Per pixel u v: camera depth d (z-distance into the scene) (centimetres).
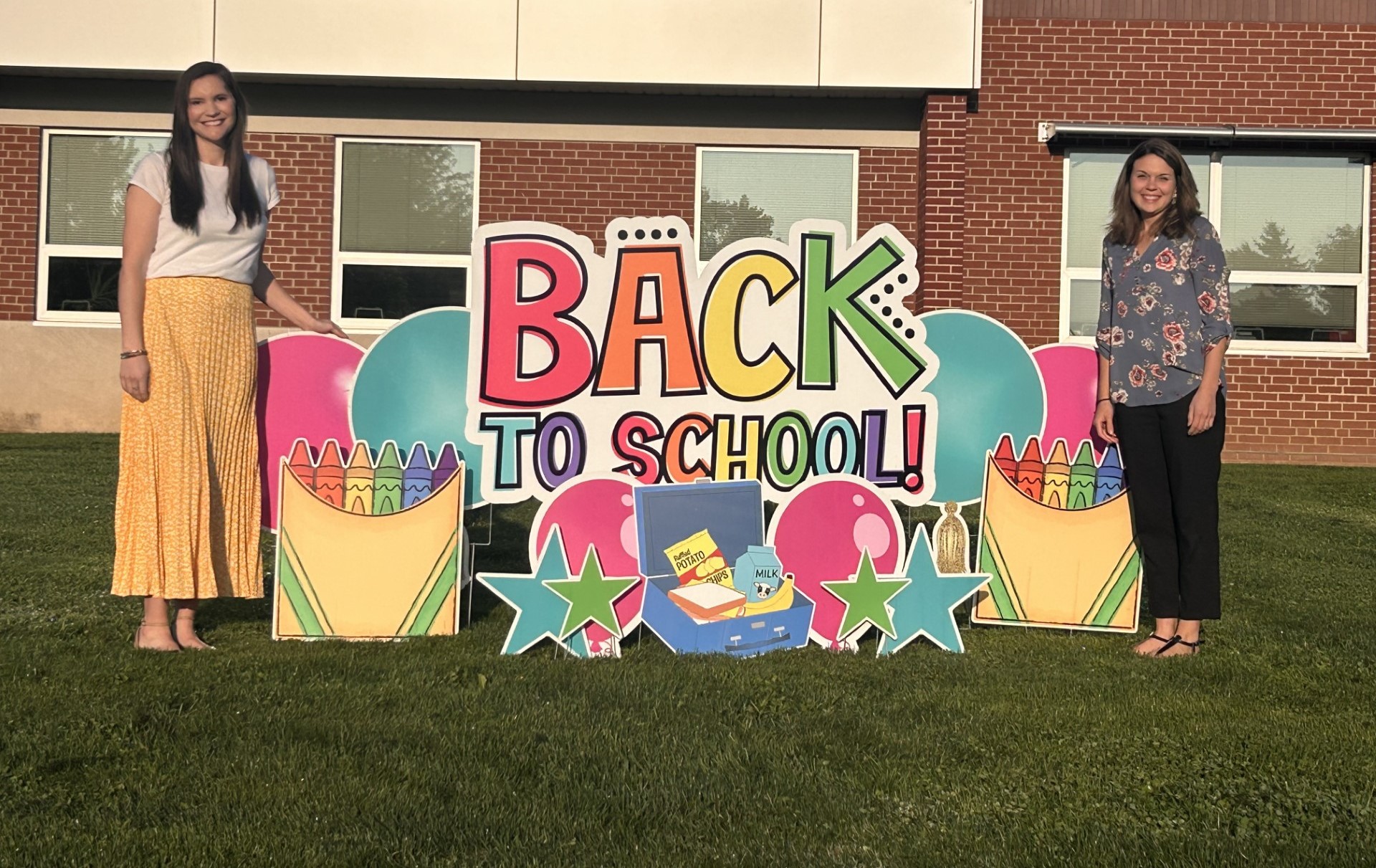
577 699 385
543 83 1121
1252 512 780
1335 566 627
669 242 472
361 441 466
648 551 461
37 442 990
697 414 471
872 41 1111
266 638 464
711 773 320
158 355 434
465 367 469
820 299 476
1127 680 421
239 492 452
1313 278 1144
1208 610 462
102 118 1147
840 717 371
